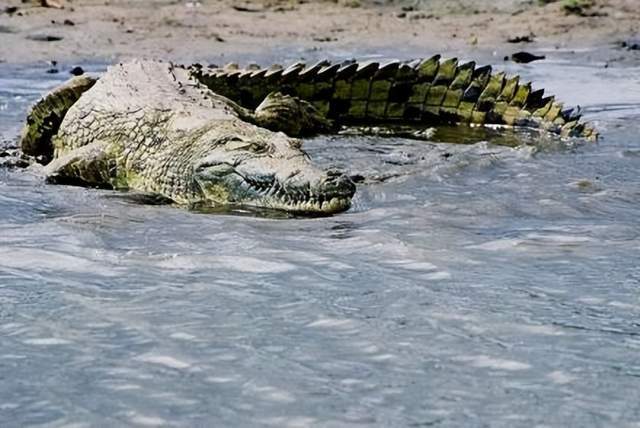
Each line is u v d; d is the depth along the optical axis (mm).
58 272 18578
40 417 12578
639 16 62781
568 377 13688
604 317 15977
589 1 65688
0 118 37156
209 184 25734
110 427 12297
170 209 25016
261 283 17859
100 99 30859
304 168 24391
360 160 30094
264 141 25938
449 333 15289
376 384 13531
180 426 12320
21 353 14617
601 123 36406
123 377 13773
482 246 20297
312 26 61344
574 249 20078
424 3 67062
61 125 31578
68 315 16172
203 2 67188
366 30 60625
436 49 55750
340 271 18578
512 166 29328
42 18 59500
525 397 13094
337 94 37781
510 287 17531
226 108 30391
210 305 16641
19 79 45062
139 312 16312
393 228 21984
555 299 16875
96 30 57062
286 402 12992
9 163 30828
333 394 13234
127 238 21297
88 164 28438
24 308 16516
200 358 14414
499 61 52219
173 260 19328
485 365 14125
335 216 23406
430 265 18906
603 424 12320
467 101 37250
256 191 24812
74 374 13883
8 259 19375
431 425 12328
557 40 57844
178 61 51156
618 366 14031
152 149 27984
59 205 25250
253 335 15289
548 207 24078
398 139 34188
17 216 23750
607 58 52344
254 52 54031
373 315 16109
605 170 28828
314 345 14891
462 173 28266
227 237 21281
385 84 37906
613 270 18578
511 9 65625
